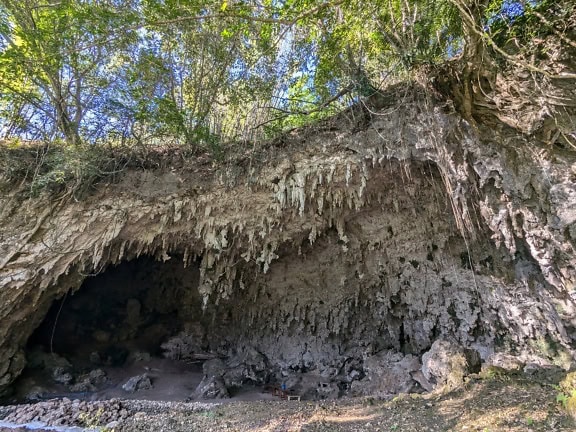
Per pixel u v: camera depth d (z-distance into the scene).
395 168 7.61
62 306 11.03
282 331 11.38
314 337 10.90
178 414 7.02
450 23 6.16
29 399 8.78
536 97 6.08
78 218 8.58
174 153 8.88
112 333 11.73
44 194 8.41
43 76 7.65
